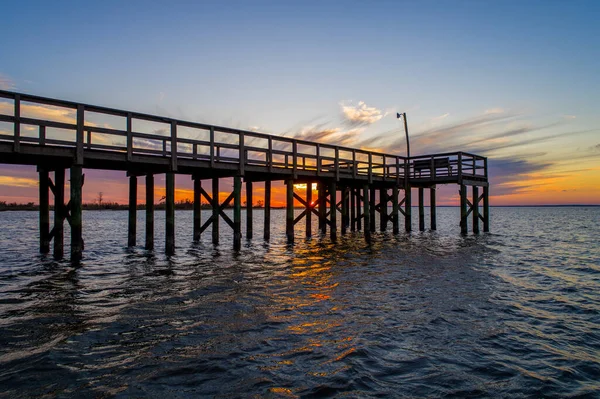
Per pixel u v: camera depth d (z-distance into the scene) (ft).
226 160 48.91
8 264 42.06
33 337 20.12
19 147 33.42
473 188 85.76
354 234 84.38
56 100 35.42
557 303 28.60
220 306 26.30
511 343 20.34
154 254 50.62
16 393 14.28
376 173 74.64
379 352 18.72
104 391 14.55
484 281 35.83
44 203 46.16
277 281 34.76
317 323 22.85
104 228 113.60
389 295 29.94
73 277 35.76
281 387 15.08
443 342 20.24
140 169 48.65
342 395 14.57
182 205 349.82
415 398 14.51
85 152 37.86
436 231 97.86
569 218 230.89
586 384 15.92
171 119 43.45
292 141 56.85
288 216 60.70
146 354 18.08
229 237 80.94
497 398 14.67
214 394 14.46
